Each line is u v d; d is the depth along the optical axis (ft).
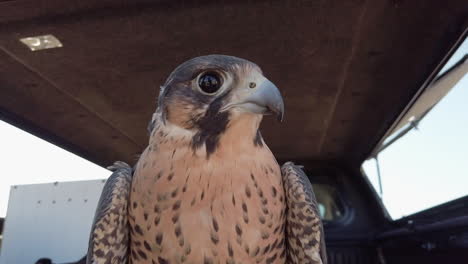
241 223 0.78
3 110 1.82
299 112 1.91
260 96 0.80
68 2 1.22
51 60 1.49
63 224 2.22
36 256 2.18
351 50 1.46
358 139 2.15
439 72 1.38
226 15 1.29
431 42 1.36
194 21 1.31
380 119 1.90
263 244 0.80
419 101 1.56
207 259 0.77
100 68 1.54
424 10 1.24
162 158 0.80
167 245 0.78
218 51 1.46
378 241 2.09
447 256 1.33
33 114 1.88
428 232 1.44
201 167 0.78
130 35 1.36
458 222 1.18
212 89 0.81
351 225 2.21
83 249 2.17
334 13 1.29
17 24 1.30
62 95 1.73
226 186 0.77
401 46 1.42
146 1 1.23
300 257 0.91
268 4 1.25
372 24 1.33
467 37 1.20
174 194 0.77
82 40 1.39
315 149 2.32
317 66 1.56
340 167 2.40
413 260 1.67
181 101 0.82
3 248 2.21
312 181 2.40
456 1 1.17
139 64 1.52
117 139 2.15
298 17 1.31
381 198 2.15
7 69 1.54
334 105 1.84
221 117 0.80
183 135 0.81
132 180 0.86
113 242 0.86
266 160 0.85
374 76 1.60
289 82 1.67
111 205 0.85
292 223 0.91
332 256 2.16
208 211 0.77
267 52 1.48
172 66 1.53
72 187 2.27
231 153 0.79
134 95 1.72
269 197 0.82
